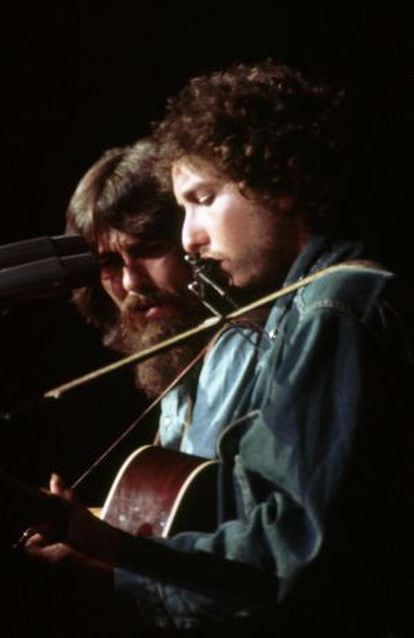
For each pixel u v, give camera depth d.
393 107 9.84
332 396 4.79
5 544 6.85
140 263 6.99
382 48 9.93
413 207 9.45
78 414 10.98
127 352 7.59
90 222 7.05
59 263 5.23
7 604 6.13
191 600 4.88
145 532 5.74
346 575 4.77
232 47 10.35
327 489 4.66
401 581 4.99
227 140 5.23
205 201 5.33
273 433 4.80
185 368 6.85
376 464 4.80
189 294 6.97
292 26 10.17
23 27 10.52
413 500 4.95
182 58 10.47
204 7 10.40
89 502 10.99
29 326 10.89
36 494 4.91
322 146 5.38
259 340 6.15
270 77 5.52
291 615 4.80
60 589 5.87
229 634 4.88
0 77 10.57
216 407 6.31
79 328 10.95
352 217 5.44
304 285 5.21
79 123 10.66
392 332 4.95
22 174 10.71
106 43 10.55
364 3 9.96
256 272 5.34
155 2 10.46
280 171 5.23
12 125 10.64
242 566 4.74
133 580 4.96
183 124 5.38
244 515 5.01
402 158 9.65
